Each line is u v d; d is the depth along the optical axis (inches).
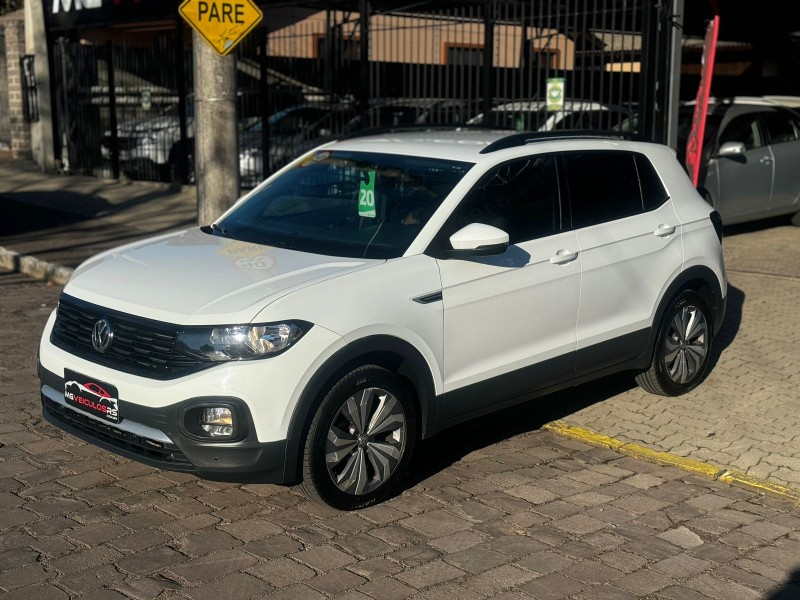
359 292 188.4
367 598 159.9
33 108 789.2
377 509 194.9
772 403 258.7
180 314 181.3
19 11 870.4
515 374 217.3
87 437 194.1
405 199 213.9
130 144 695.7
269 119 620.7
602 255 233.3
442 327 200.5
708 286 264.8
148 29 772.6
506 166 221.9
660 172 257.3
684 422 245.8
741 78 747.4
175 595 159.5
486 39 500.7
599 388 273.1
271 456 178.2
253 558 172.7
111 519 187.5
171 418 177.2
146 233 494.0
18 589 160.1
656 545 181.0
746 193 468.4
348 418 187.8
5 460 215.2
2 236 481.7
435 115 547.5
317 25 748.6
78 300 198.5
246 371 175.0
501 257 212.2
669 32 406.6
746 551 179.3
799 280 389.4
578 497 202.5
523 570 170.6
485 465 219.3
